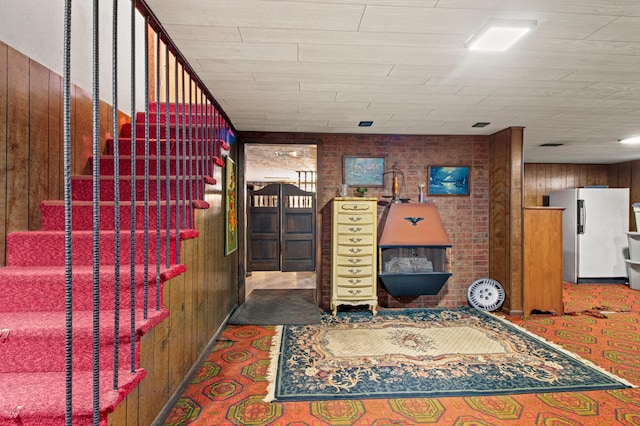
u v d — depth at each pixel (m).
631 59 2.34
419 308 4.53
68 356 1.14
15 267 1.89
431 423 2.05
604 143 5.21
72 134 2.54
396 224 4.22
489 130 4.39
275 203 7.88
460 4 1.74
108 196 2.45
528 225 4.18
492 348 3.14
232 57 2.35
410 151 4.62
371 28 1.98
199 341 2.75
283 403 2.25
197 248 2.68
